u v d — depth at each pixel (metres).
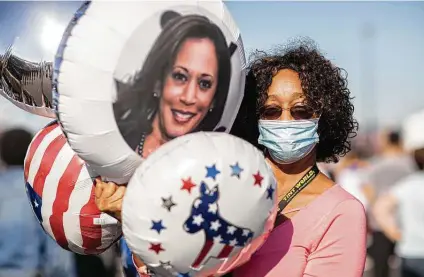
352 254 2.89
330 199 2.95
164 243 2.52
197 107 2.60
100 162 2.65
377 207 6.83
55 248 5.48
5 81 3.15
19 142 5.27
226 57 2.64
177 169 2.50
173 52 2.55
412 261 6.63
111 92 2.54
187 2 2.61
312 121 2.95
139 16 2.55
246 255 2.65
